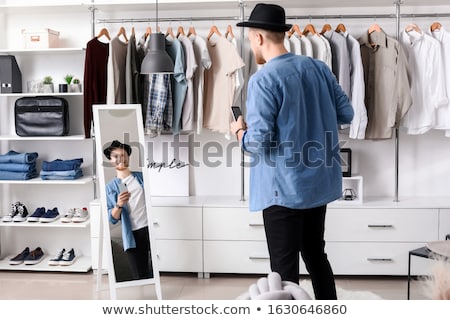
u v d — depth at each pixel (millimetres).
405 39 3947
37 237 4504
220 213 3953
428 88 3836
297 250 2467
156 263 3574
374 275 4090
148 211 3621
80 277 4098
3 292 3725
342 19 4184
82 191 4457
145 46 3955
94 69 3938
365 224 3879
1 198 4480
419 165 4273
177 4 3977
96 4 3965
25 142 4441
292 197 2395
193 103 4004
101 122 3631
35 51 4113
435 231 3857
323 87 2498
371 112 3918
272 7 2477
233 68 3826
